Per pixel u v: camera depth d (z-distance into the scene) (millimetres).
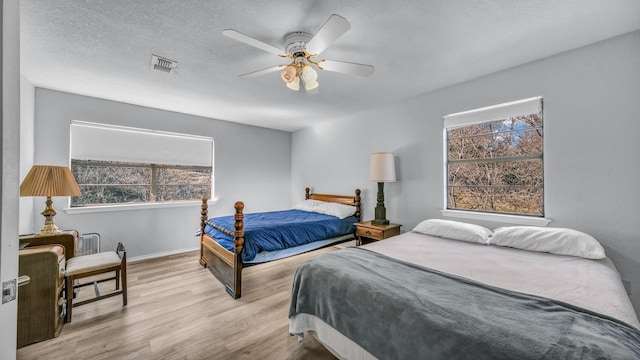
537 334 889
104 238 3285
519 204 2525
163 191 3834
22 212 2600
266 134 4918
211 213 4211
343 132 4152
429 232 2594
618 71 1887
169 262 3453
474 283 1348
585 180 2027
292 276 3027
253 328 1941
